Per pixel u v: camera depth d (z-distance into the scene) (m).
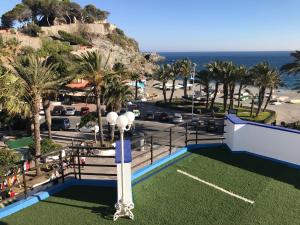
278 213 8.38
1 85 21.86
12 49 53.91
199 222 7.96
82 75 29.48
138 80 70.69
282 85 56.03
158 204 8.77
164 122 48.88
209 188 9.70
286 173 10.78
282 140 11.62
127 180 8.31
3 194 13.12
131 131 39.06
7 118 35.72
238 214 8.31
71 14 139.75
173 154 12.20
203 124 40.62
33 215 8.28
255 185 9.91
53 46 84.88
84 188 9.67
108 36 136.12
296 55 38.69
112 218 8.13
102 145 31.16
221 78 53.59
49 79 23.39
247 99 74.25
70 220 8.05
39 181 17.30
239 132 12.50
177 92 87.81
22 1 127.44
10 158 21.16
